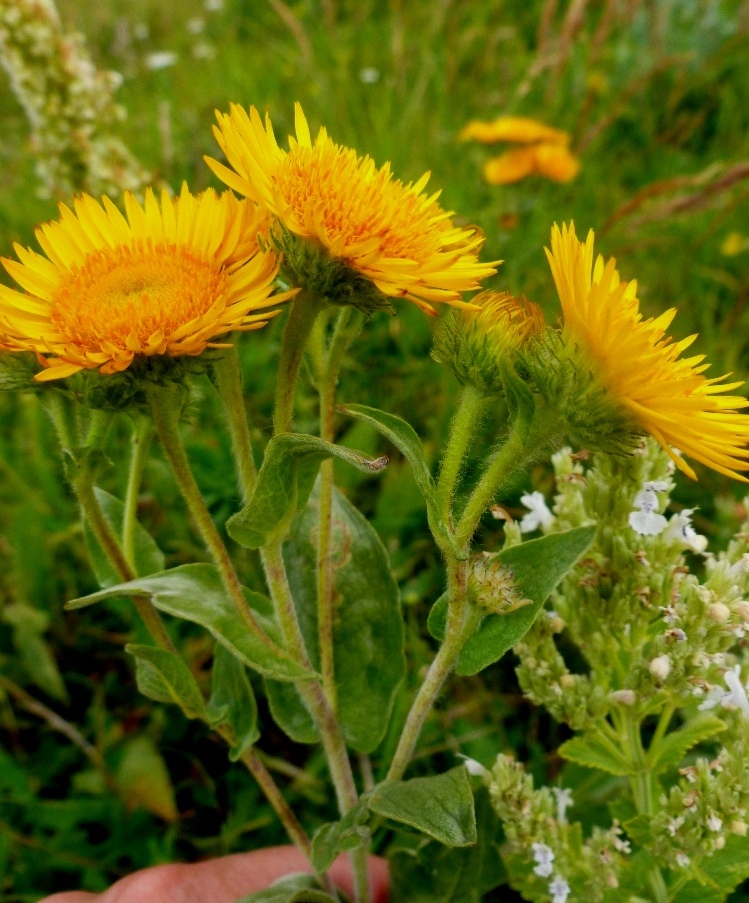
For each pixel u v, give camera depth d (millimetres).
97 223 327
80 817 431
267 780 374
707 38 963
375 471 302
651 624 363
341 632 378
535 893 372
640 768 358
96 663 484
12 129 1068
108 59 1180
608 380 310
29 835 435
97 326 309
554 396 316
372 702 375
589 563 352
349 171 320
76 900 395
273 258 311
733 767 339
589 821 403
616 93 919
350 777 366
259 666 329
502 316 323
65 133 611
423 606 467
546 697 357
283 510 326
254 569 463
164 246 321
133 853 427
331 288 313
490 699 437
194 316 310
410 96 880
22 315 314
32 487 566
